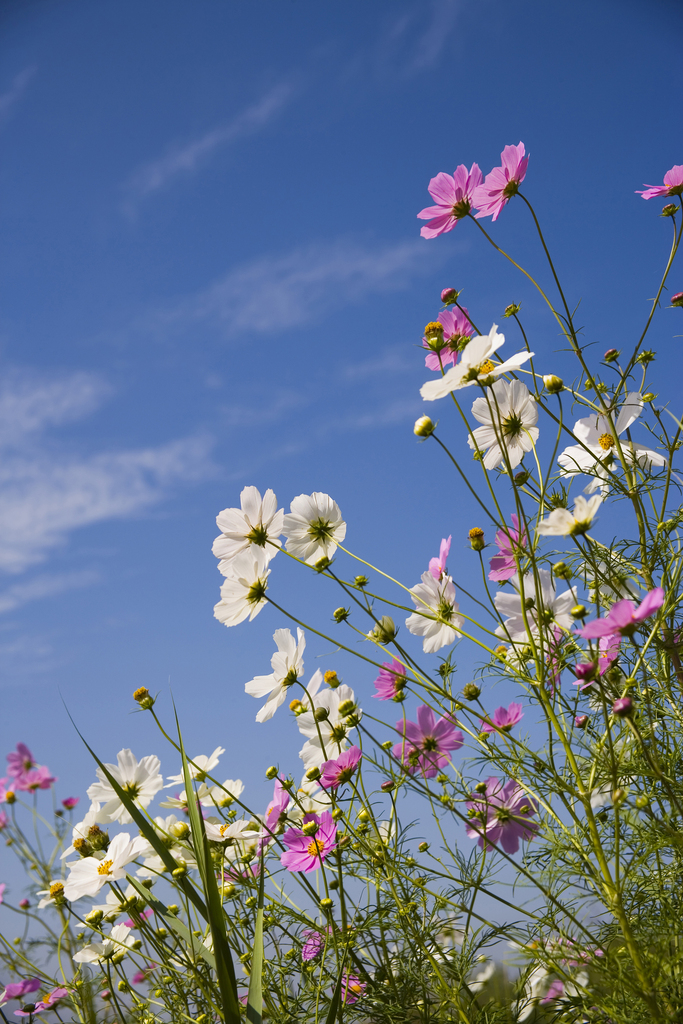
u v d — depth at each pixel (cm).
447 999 135
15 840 194
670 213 141
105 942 151
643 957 124
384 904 141
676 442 142
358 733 142
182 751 135
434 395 129
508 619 136
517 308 140
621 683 138
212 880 131
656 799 130
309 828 137
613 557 140
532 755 130
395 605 133
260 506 142
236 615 141
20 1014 150
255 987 131
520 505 127
